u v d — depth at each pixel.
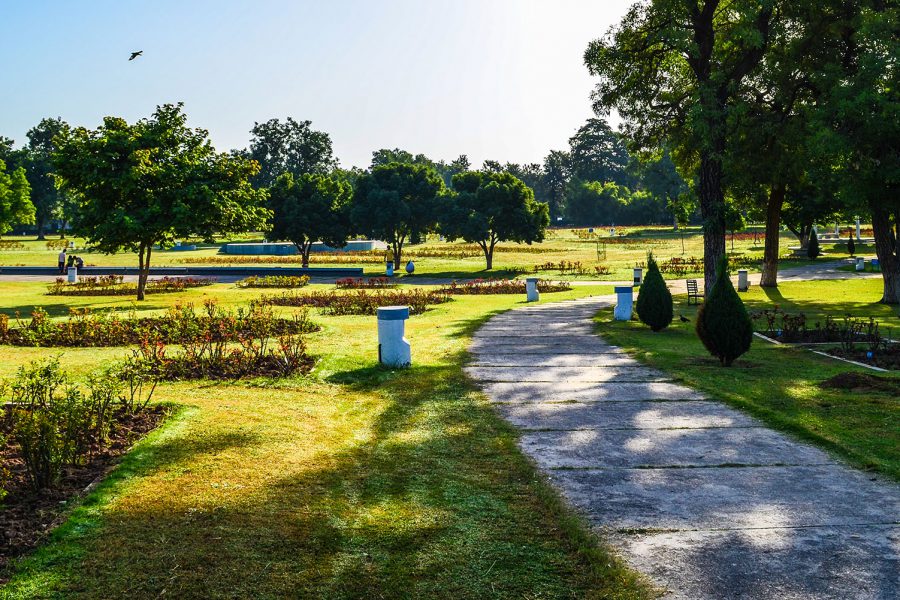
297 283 36.62
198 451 7.01
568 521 5.47
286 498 5.86
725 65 27.00
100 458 6.77
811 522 5.55
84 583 4.38
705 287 26.11
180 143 27.78
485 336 16.77
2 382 10.35
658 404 9.69
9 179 89.31
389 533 5.24
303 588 4.39
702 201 26.27
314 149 127.69
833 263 52.75
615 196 138.62
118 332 15.30
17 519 5.27
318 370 11.79
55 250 77.62
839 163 25.36
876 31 23.30
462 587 4.46
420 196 53.03
